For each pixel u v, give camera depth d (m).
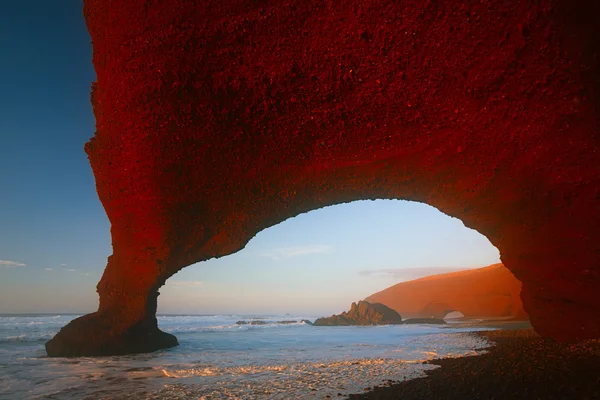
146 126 10.38
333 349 13.18
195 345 15.43
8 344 16.39
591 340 9.26
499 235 9.76
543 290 9.88
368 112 9.17
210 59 9.02
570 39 6.59
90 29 10.52
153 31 9.04
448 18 7.27
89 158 12.36
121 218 12.68
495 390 5.68
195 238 12.45
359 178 10.40
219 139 10.45
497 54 7.28
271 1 8.16
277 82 9.00
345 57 8.33
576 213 8.20
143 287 13.12
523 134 8.07
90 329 12.79
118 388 7.24
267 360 10.63
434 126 9.00
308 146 10.31
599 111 7.08
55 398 6.57
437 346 12.80
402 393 5.98
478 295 50.47
